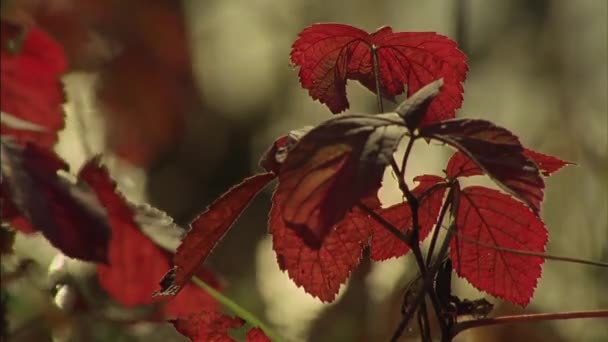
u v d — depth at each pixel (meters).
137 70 1.74
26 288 1.11
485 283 0.98
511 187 0.86
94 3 1.57
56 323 1.12
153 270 1.07
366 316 1.78
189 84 2.05
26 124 0.99
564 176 2.09
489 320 0.94
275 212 0.95
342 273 0.97
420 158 2.08
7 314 1.07
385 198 1.76
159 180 2.09
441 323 0.94
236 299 1.89
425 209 0.98
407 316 0.91
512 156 0.87
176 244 1.05
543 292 1.94
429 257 0.94
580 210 2.04
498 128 0.88
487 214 0.97
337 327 1.77
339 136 0.86
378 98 0.96
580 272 1.96
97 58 1.60
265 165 0.92
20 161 0.91
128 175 1.90
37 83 1.02
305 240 0.85
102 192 1.03
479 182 2.13
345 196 0.85
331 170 0.86
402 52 0.98
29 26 1.01
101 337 1.20
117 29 1.68
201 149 2.26
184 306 1.10
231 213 0.94
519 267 0.98
